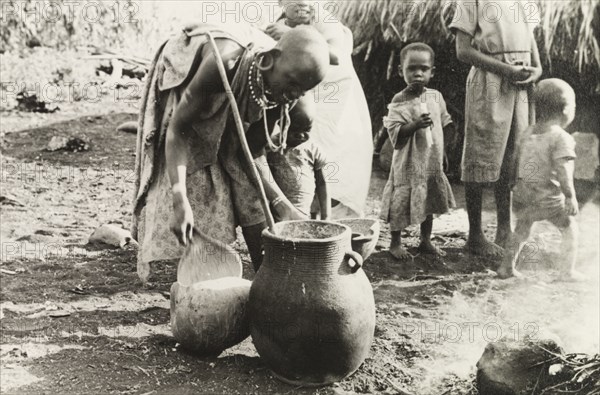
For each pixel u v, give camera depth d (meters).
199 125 3.48
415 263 5.11
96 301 4.27
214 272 3.65
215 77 3.33
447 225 6.15
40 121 9.49
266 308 3.13
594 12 6.34
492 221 6.28
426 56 5.18
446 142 5.68
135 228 3.86
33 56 10.59
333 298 3.07
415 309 4.22
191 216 3.43
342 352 3.12
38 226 5.88
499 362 3.01
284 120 3.56
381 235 5.84
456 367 3.44
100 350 3.57
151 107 3.60
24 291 4.40
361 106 5.25
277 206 3.69
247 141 3.60
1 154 8.14
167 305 4.23
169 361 3.47
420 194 5.08
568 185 4.66
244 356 3.55
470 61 5.15
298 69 3.16
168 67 3.46
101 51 11.45
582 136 7.14
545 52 6.70
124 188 7.16
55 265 4.92
